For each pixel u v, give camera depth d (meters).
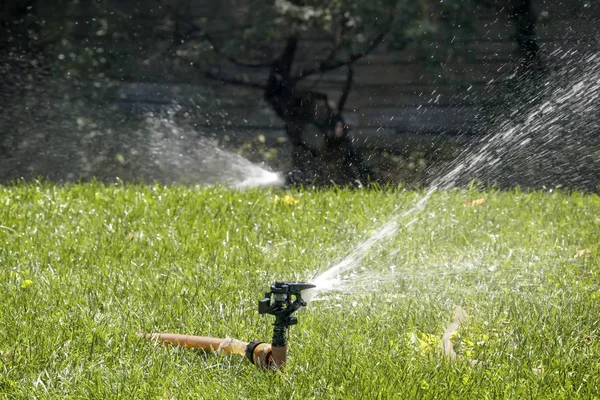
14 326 10.98
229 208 18.64
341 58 37.50
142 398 9.07
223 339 10.34
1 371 9.73
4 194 20.09
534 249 15.38
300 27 32.22
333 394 9.09
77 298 12.29
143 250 15.27
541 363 9.99
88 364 9.91
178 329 11.29
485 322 11.41
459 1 31.47
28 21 35.94
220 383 9.46
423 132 33.66
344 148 34.03
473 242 16.08
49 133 34.69
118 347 10.41
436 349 10.50
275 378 9.35
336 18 32.47
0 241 15.84
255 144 36.47
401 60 36.22
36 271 13.88
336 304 12.32
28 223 17.23
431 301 12.29
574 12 30.97
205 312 11.70
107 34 35.97
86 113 35.75
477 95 31.94
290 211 18.67
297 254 15.09
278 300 9.37
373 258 14.90
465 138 31.91
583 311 11.84
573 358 10.24
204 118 36.78
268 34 32.16
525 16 31.39
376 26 31.73
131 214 17.84
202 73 37.12
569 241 16.16
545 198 20.47
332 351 10.25
